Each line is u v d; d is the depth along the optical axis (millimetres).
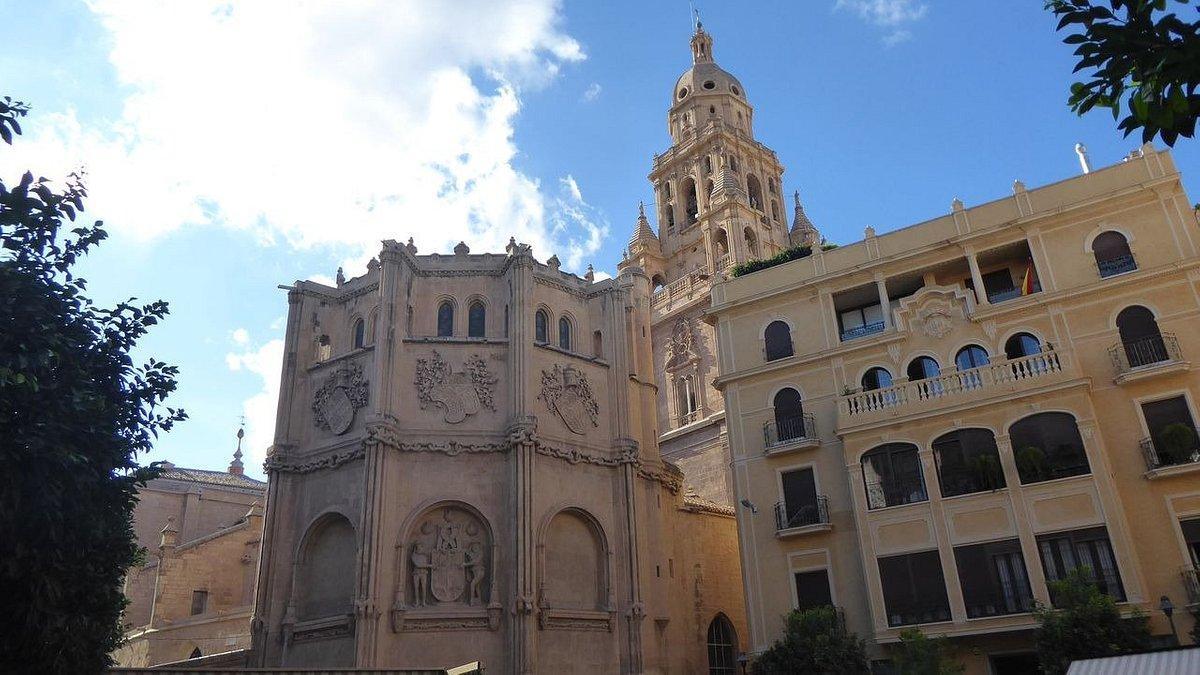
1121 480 32438
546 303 44531
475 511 38156
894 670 32719
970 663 31938
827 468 37938
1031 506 32469
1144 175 35969
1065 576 31141
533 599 36156
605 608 39344
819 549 36688
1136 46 7914
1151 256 34844
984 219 38781
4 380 15742
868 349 39000
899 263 39906
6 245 17750
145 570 58844
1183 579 30062
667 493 47031
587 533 40688
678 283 75438
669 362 71750
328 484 39562
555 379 42125
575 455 41000
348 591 37156
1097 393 34062
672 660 42344
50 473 17438
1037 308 36250
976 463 33844
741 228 79875
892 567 34031
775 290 42125
